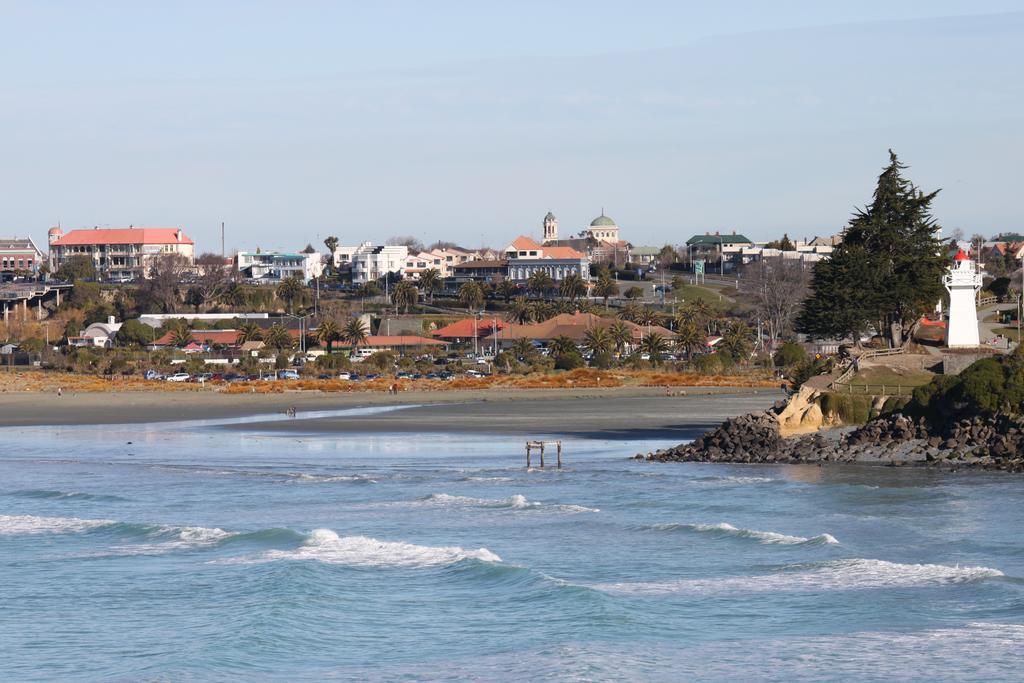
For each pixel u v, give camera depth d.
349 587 53.53
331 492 86.00
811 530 65.56
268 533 67.12
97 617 49.25
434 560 58.66
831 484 82.25
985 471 85.75
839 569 55.03
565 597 50.31
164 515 76.62
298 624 47.19
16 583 56.09
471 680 39.59
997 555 57.50
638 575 55.38
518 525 69.75
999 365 94.38
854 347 140.25
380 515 74.75
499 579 54.28
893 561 56.91
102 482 93.44
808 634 44.44
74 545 65.69
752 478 87.12
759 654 41.97
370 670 41.09
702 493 80.50
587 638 44.28
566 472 95.00
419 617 48.28
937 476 84.38
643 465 98.62
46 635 46.44
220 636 45.53
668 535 65.25
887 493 77.31
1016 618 45.81
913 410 98.06
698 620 47.00
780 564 56.88
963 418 93.94
